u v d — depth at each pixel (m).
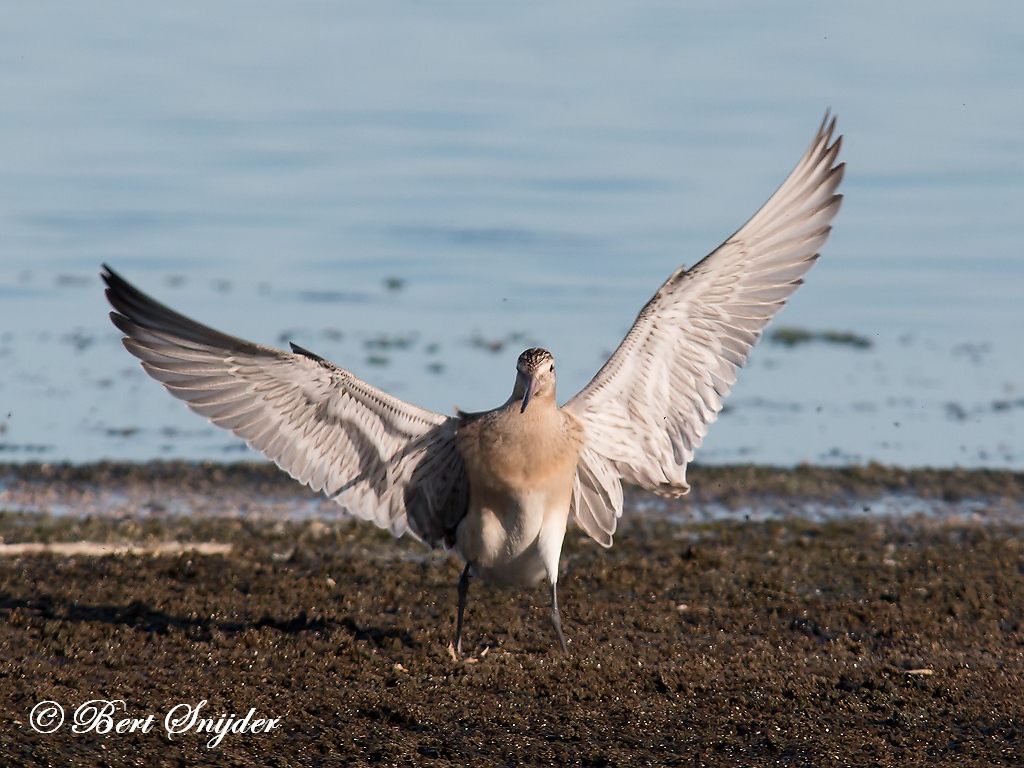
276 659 12.59
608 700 11.91
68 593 13.88
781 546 16.41
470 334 24.97
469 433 12.38
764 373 23.72
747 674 12.52
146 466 19.05
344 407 12.28
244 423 12.18
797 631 13.73
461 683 12.19
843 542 16.59
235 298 26.67
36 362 23.45
